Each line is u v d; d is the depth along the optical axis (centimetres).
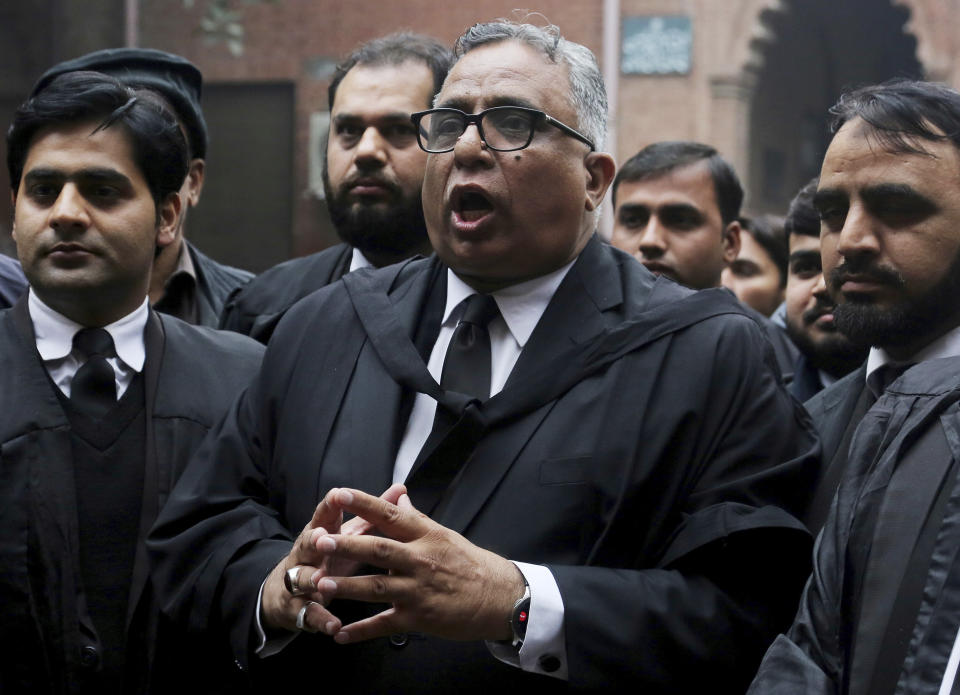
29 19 1241
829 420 267
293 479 250
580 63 252
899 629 196
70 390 280
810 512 248
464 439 239
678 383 242
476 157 241
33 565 265
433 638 234
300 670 239
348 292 269
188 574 247
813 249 370
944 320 249
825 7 1614
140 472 278
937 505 200
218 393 292
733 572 235
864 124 250
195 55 1321
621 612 223
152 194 287
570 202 247
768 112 1518
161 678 266
